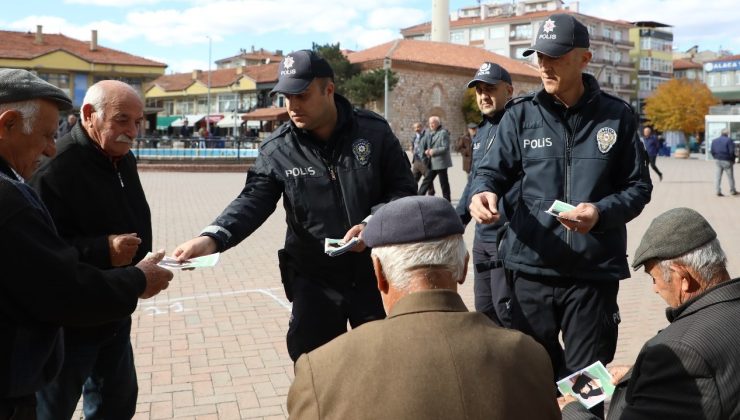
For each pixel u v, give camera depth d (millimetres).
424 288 1883
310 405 1752
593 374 2756
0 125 2283
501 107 4758
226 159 28391
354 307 3457
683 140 69375
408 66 56938
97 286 2273
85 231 3021
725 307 2156
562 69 3275
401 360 1735
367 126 3510
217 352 5445
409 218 1895
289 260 3570
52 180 2918
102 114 2986
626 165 3391
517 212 3516
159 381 4832
